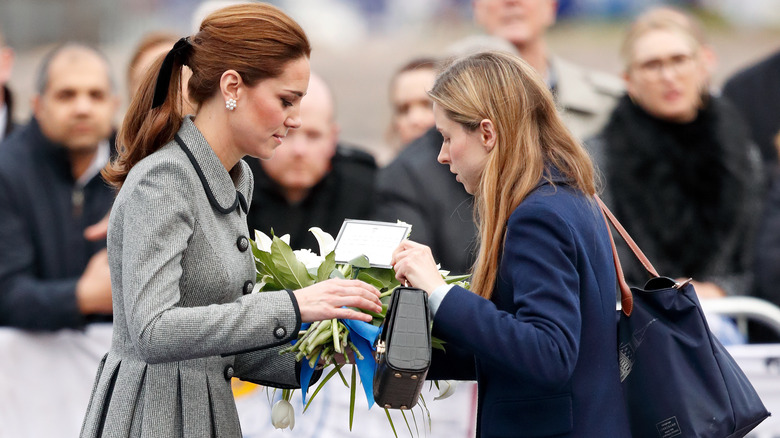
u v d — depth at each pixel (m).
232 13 9.50
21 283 15.60
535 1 18.61
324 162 16.42
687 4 54.94
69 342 15.80
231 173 10.19
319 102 16.30
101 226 15.55
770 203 17.67
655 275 10.09
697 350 9.66
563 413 9.35
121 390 9.46
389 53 55.84
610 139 17.00
